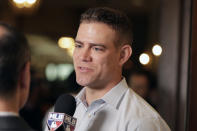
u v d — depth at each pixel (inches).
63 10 462.6
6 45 53.2
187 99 122.4
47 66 446.0
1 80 53.0
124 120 76.7
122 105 79.0
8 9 407.2
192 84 118.7
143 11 409.1
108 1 389.7
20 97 56.2
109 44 77.5
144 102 81.0
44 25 459.5
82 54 77.3
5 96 53.6
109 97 79.2
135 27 454.9
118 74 80.5
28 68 56.6
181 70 130.0
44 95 208.5
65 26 467.2
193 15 119.6
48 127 71.9
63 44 435.8
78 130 80.3
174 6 133.5
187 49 125.9
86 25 78.2
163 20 141.6
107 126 78.2
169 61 135.0
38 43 458.0
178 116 128.6
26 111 185.5
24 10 417.7
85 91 83.2
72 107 74.4
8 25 55.2
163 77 137.9
